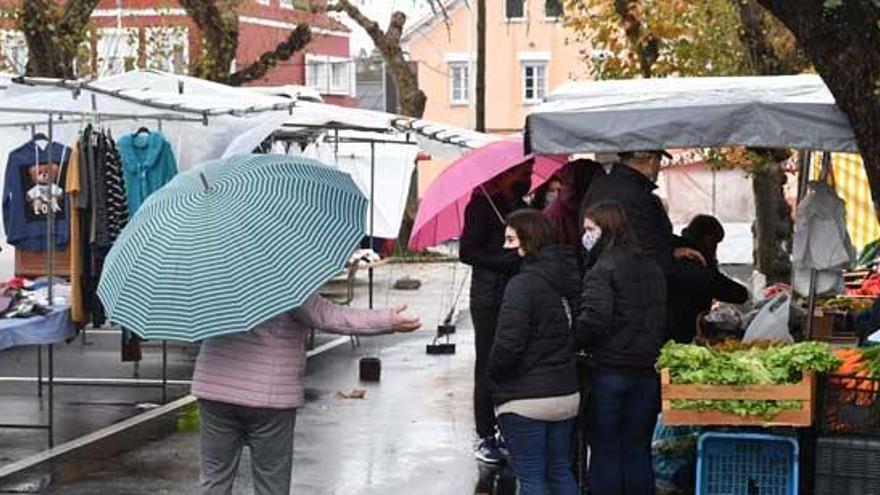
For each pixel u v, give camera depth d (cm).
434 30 4838
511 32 4747
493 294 895
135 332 586
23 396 1225
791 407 689
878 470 704
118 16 2881
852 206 1562
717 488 724
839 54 631
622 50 1636
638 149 728
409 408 1162
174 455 966
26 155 1140
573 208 859
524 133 767
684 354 701
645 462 732
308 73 4556
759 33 1423
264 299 583
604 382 717
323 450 979
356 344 1616
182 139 1249
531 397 681
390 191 2236
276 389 629
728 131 720
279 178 631
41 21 1880
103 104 1156
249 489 848
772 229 1681
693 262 845
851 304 966
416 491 855
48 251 1038
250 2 2872
